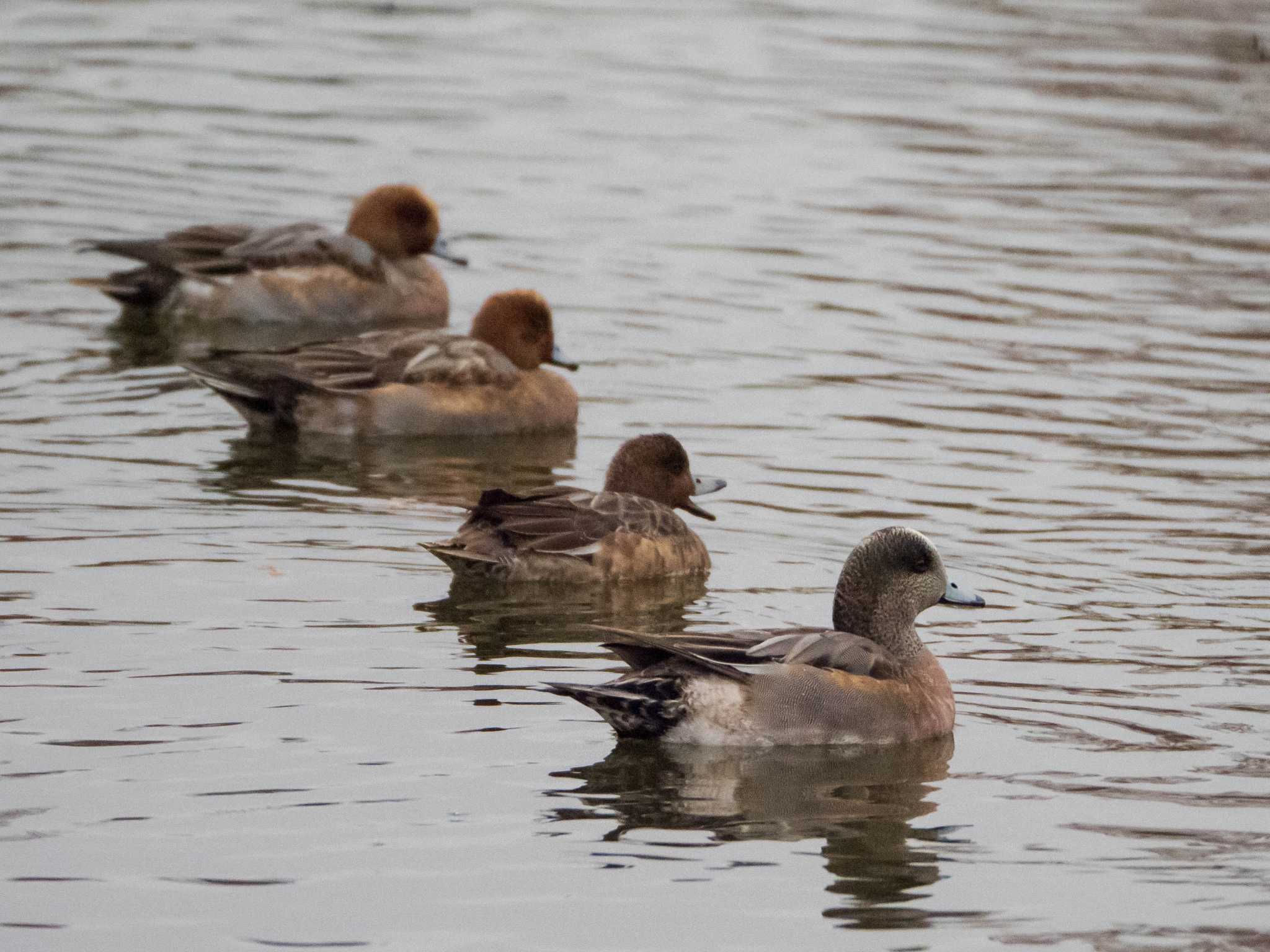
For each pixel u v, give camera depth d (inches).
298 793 404.2
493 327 735.1
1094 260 920.9
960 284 882.1
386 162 1050.1
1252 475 658.8
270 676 468.8
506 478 655.8
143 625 498.3
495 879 371.2
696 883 373.1
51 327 816.3
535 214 976.9
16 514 587.2
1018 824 402.9
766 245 935.0
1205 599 546.3
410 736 436.1
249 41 1314.0
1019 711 468.1
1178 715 463.2
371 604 528.1
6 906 353.7
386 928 350.9
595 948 346.0
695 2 1453.0
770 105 1175.0
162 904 356.5
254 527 587.2
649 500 582.2
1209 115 1160.8
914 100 1185.4
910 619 470.6
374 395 705.0
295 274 852.6
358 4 1437.0
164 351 795.4
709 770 429.1
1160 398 743.1
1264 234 963.3
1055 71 1248.2
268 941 344.8
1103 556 580.7
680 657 448.5
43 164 1026.1
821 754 440.8
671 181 1034.7
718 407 732.0
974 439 695.1
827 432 703.1
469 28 1366.9
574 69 1253.7
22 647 478.9
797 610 538.3
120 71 1221.7
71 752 418.6
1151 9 1424.7
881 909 362.9
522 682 472.7
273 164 1041.5
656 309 847.7
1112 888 373.7
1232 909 365.4
